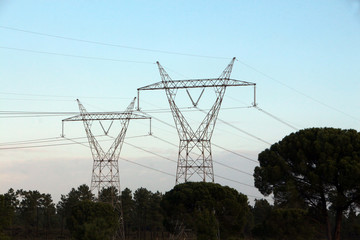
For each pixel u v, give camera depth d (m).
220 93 86.19
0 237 101.69
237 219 95.50
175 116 88.56
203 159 87.38
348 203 83.75
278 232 90.38
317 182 81.56
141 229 171.88
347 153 82.00
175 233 97.44
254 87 85.69
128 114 99.81
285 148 87.81
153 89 88.19
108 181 102.12
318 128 88.94
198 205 93.56
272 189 89.62
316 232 93.06
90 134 100.94
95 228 82.69
